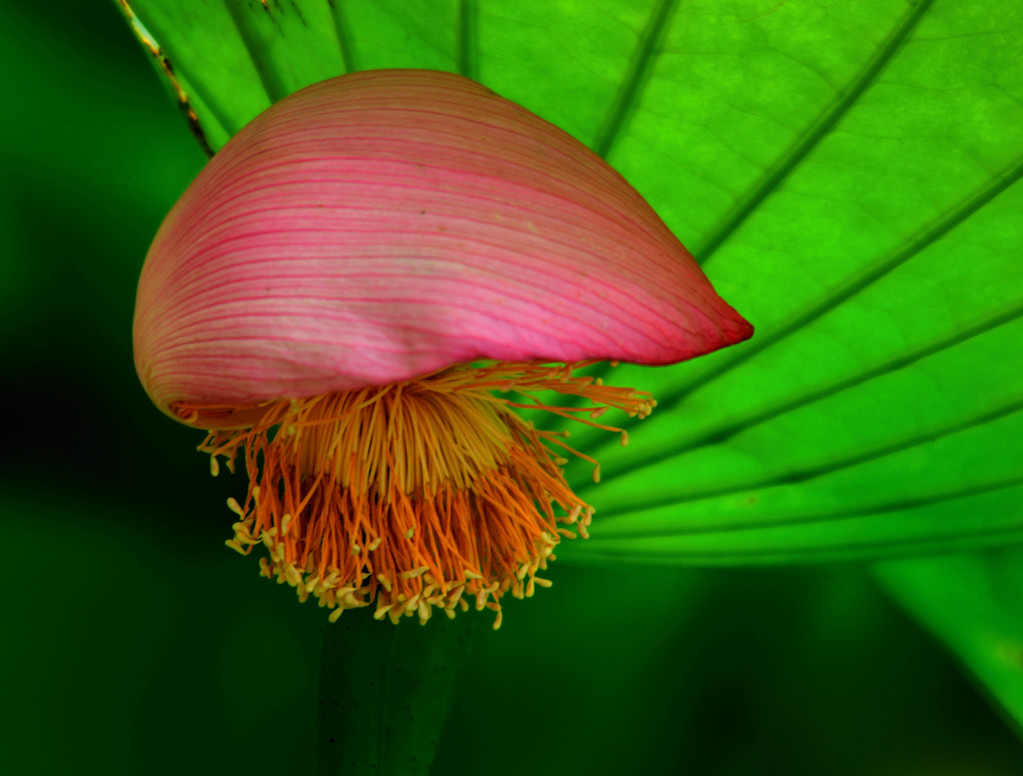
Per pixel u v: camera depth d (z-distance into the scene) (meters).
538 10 0.32
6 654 0.48
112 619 0.50
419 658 0.37
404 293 0.28
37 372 0.49
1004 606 0.46
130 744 0.50
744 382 0.37
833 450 0.38
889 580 0.47
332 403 0.34
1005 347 0.36
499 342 0.28
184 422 0.31
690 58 0.33
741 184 0.34
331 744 0.36
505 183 0.29
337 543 0.34
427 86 0.29
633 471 0.38
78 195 0.49
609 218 0.29
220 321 0.29
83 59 0.49
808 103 0.33
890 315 0.36
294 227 0.28
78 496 0.50
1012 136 0.33
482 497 0.35
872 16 0.32
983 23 0.31
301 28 0.34
